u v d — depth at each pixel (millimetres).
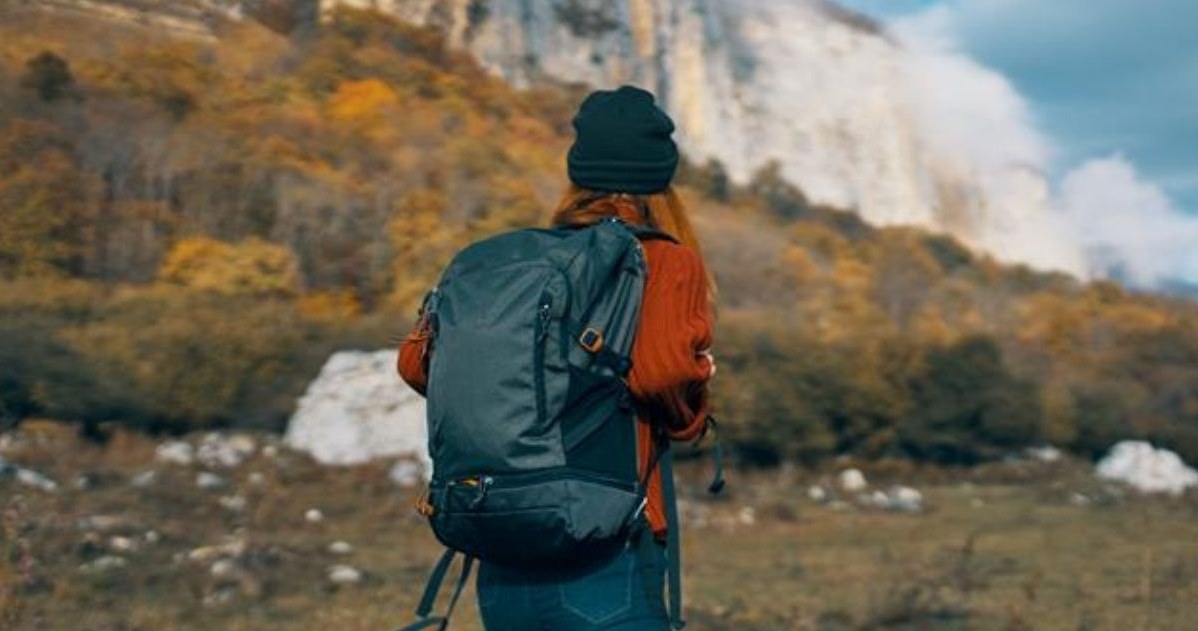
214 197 27531
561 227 2850
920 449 28484
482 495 2564
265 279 26422
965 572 12828
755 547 16484
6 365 19859
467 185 32094
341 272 27812
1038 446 30031
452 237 29750
